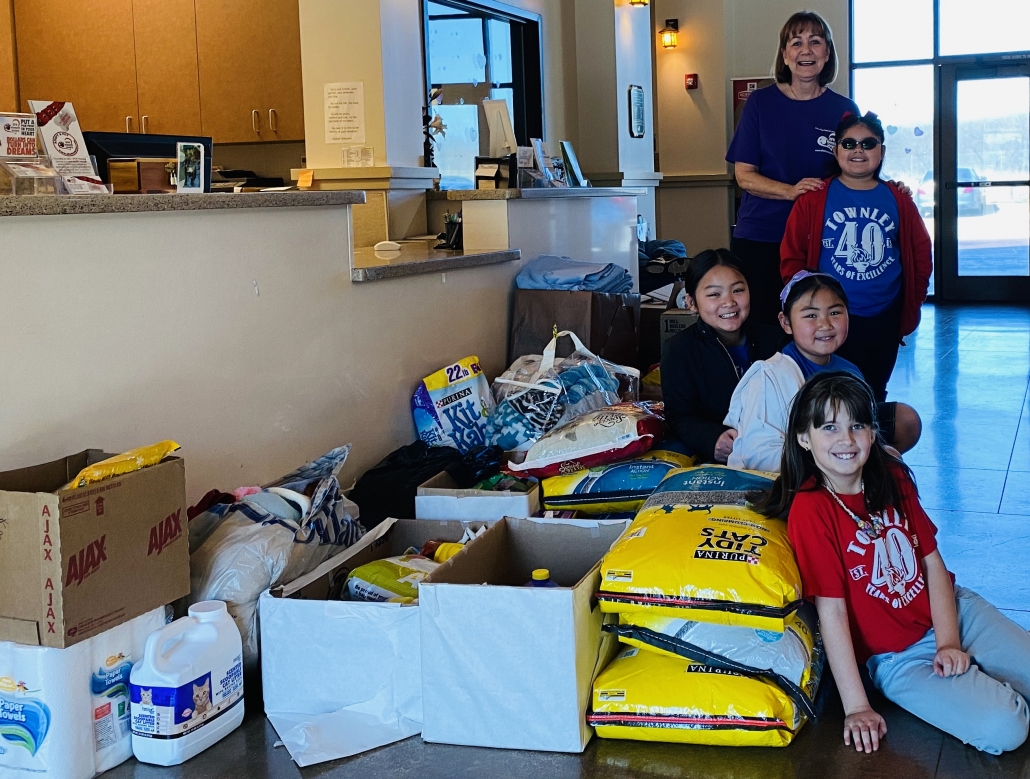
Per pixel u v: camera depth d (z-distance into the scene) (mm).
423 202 5309
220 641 2188
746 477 2422
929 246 3506
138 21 6223
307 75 4984
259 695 2381
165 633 2119
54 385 2260
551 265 4445
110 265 2385
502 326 4312
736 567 2059
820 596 2125
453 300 3898
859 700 2090
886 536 2168
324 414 3170
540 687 2084
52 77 6445
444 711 2141
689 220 9836
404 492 3102
